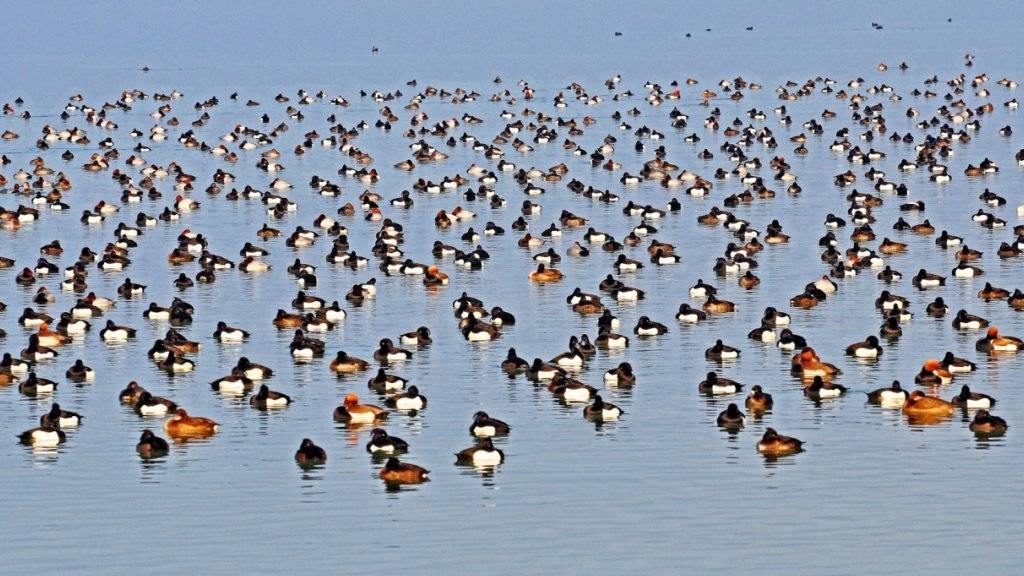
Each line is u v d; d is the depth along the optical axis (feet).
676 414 281.74
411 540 218.59
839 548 213.25
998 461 250.37
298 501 235.61
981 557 209.46
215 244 491.31
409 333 344.08
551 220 530.27
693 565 207.82
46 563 212.43
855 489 237.45
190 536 221.66
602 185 612.70
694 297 392.68
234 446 265.13
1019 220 509.35
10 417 285.84
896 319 346.54
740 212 538.47
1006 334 346.54
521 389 303.07
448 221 516.32
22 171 632.79
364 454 259.39
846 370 314.55
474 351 337.52
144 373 320.50
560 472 247.91
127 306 394.93
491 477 245.86
